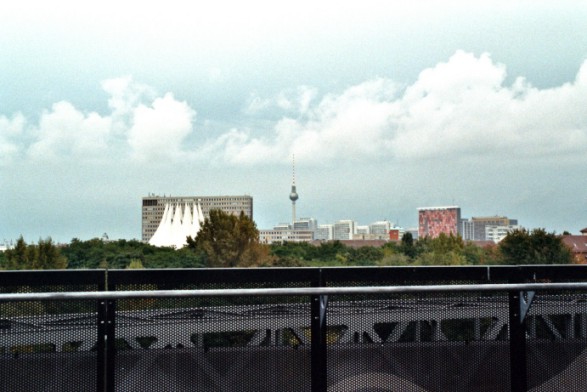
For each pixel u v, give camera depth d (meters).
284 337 4.22
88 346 4.05
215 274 4.31
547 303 4.50
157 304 4.11
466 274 4.69
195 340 4.14
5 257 107.00
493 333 4.43
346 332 4.29
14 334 3.96
